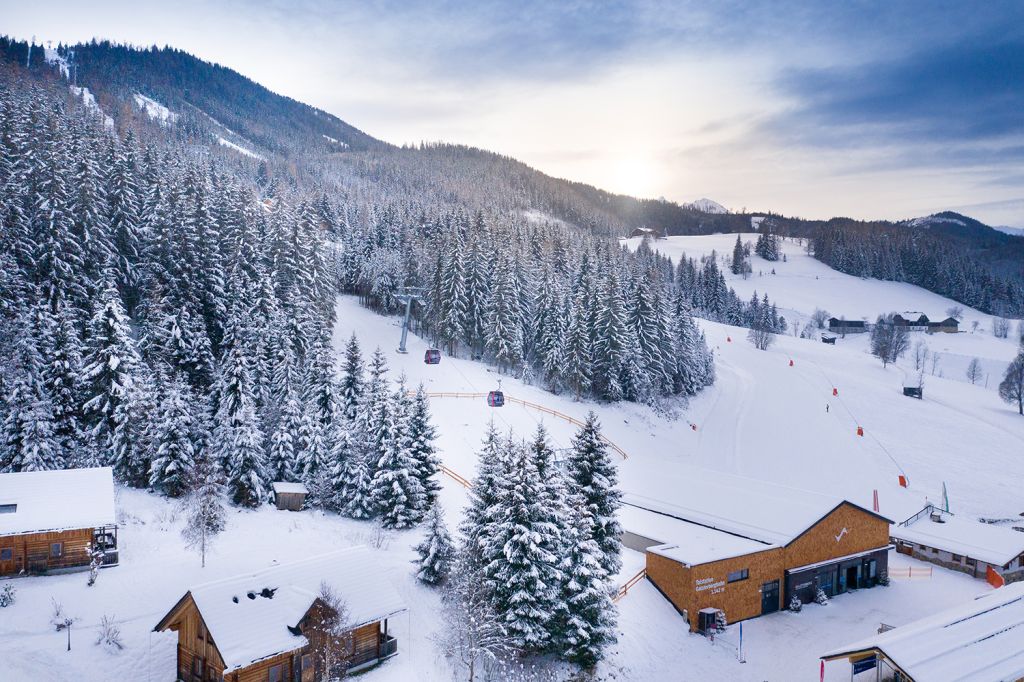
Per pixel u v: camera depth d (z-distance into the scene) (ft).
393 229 466.29
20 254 177.58
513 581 103.96
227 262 233.14
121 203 215.31
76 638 96.63
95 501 120.26
